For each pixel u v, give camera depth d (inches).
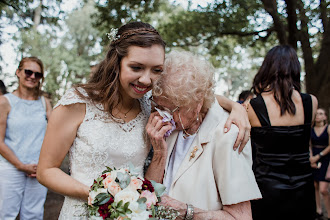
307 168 82.5
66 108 57.3
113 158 61.0
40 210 117.5
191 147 63.5
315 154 191.9
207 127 61.6
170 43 400.8
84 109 59.1
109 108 59.9
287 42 338.3
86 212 58.9
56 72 858.1
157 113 61.0
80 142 59.1
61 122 57.0
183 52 60.0
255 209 82.7
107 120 59.9
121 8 329.1
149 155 71.5
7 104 109.4
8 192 107.7
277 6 345.1
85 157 58.9
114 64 57.4
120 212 44.7
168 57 58.8
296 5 302.7
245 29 398.3
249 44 413.1
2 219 107.0
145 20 348.2
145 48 53.3
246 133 58.5
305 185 80.7
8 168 107.8
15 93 115.3
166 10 470.0
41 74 116.2
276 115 82.7
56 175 56.1
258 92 89.4
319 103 307.4
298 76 85.4
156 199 49.1
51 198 203.2
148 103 70.2
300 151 82.1
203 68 57.6
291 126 81.4
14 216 110.2
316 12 280.1
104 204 46.7
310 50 316.8
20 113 111.3
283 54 84.7
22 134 111.1
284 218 79.8
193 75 55.8
